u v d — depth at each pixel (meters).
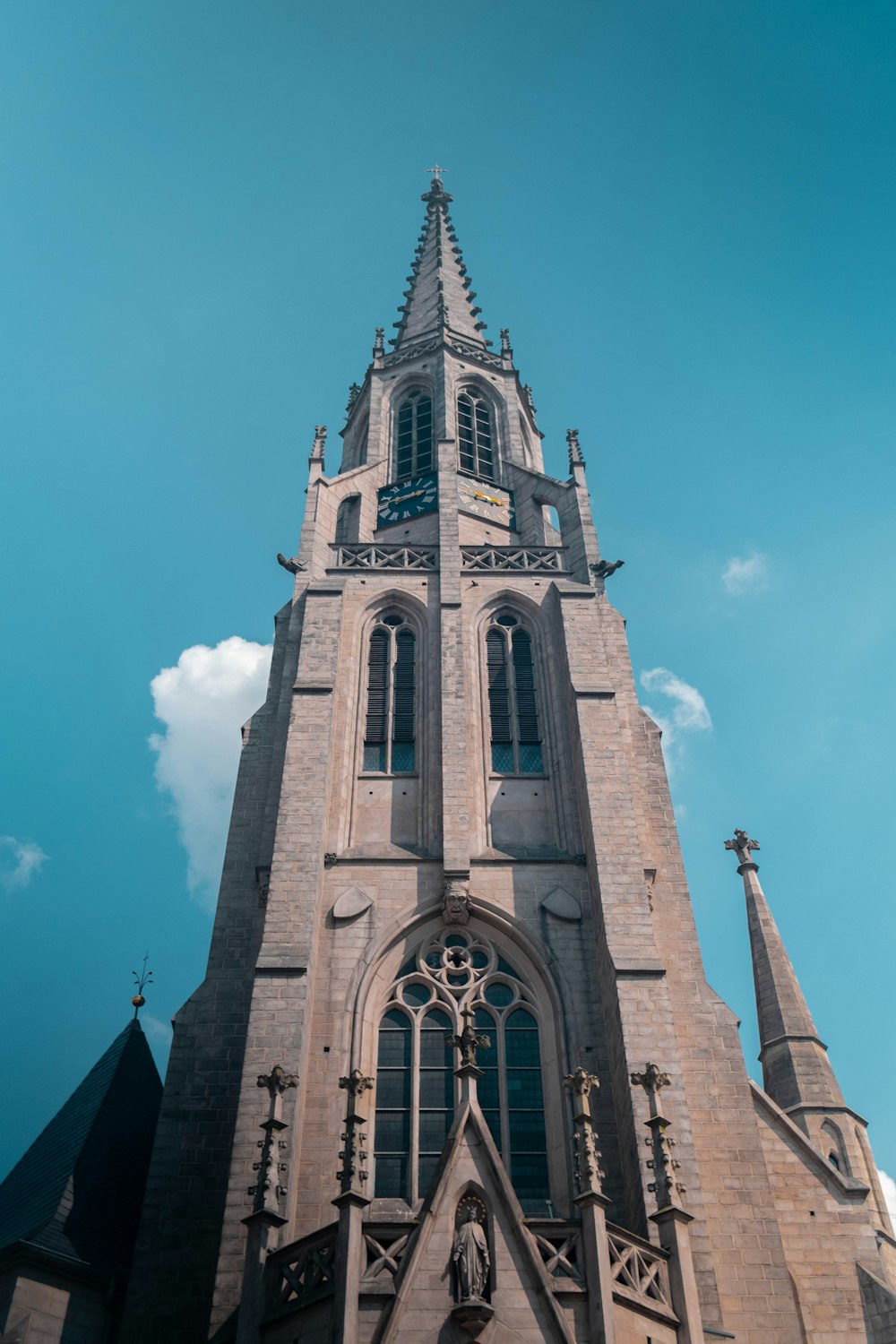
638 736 48.59
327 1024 38.12
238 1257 31.64
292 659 49.75
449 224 85.00
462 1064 30.67
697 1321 29.08
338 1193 34.38
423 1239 27.80
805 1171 38.28
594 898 41.12
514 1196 28.47
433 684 48.62
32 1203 37.59
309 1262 28.66
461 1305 26.55
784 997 49.44
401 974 40.19
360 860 42.41
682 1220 30.39
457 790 44.22
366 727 47.78
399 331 77.31
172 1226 34.56
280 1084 31.95
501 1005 39.69
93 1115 40.53
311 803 42.69
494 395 68.81
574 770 45.62
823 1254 36.59
